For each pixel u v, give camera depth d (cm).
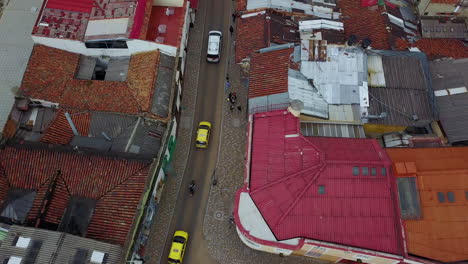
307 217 3572
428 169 3719
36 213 3662
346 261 4066
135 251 3825
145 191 3806
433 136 4503
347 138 4019
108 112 4359
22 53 4581
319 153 3728
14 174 3919
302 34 4875
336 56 4584
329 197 3606
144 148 4244
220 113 5150
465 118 4388
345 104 4403
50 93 4391
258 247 3931
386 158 3719
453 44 5047
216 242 4359
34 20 4850
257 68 4638
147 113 4275
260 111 4316
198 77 5403
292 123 3988
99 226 3712
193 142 4953
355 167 3647
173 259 4131
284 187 3684
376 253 3453
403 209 3556
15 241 3362
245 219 3631
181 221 4472
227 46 5662
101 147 4209
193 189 4622
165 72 4559
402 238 3459
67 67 4575
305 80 4484
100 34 4419
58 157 3941
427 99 4494
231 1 6053
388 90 4509
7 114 4222
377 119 4375
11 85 4369
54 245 3347
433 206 3559
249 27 4969
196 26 5828
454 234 3484
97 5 4594
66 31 4484
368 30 5047
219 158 4853
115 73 4644
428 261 3400
